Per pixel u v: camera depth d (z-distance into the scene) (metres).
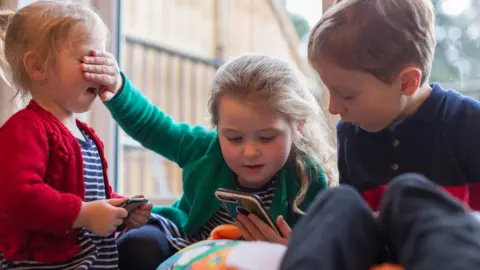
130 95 1.26
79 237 1.06
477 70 1.47
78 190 1.06
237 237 1.06
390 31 0.96
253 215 1.02
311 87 1.30
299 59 2.26
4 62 1.17
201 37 2.93
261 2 2.77
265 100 1.08
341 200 0.76
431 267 0.60
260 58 1.17
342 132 1.18
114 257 1.12
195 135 1.29
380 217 0.78
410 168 1.08
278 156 1.11
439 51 1.43
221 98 1.11
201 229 1.23
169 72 2.75
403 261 0.67
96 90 1.12
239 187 1.21
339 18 0.98
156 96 2.67
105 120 1.56
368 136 1.13
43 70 1.06
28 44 1.07
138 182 2.53
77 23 1.08
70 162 1.05
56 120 1.06
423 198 0.73
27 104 1.13
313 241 0.69
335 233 0.70
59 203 0.97
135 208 1.10
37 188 0.96
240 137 1.10
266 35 2.70
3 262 1.01
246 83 1.08
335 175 1.23
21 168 0.97
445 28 1.44
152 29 2.65
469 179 1.06
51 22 1.07
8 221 1.00
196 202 1.21
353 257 0.69
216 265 0.88
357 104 1.00
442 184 1.06
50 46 1.06
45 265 1.01
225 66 1.17
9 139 0.99
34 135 1.01
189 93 2.85
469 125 1.04
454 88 1.45
